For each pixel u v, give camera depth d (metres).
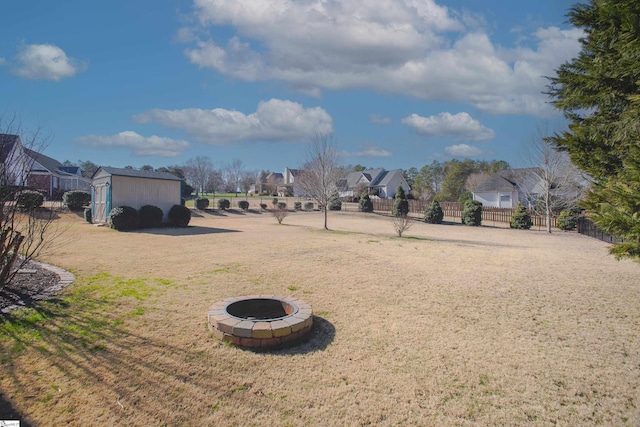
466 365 3.59
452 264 8.38
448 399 3.02
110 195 14.58
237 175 60.56
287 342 3.88
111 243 10.23
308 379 3.24
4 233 4.55
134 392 2.89
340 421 2.70
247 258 8.32
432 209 24.19
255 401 2.89
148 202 15.84
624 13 4.20
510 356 3.80
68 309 4.41
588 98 5.00
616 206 4.24
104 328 3.96
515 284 6.61
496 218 26.25
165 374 3.18
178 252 8.98
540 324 4.71
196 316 4.48
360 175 59.88
